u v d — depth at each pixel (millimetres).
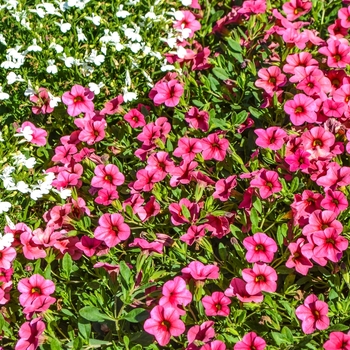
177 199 1045
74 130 1128
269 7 1195
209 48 1205
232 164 1065
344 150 1060
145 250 976
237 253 1003
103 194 1026
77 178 1045
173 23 1169
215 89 1125
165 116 1133
